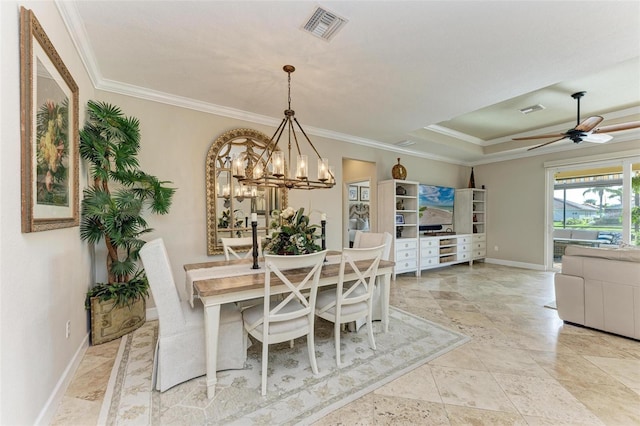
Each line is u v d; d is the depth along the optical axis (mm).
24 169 1317
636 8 1814
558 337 2646
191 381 1965
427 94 3158
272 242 2533
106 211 2438
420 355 2318
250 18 1933
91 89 2664
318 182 2633
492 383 1932
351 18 1931
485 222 6672
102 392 1841
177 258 3238
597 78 3264
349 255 2166
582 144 5199
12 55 1241
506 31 2066
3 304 1171
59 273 1796
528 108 4160
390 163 5559
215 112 3486
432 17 1922
